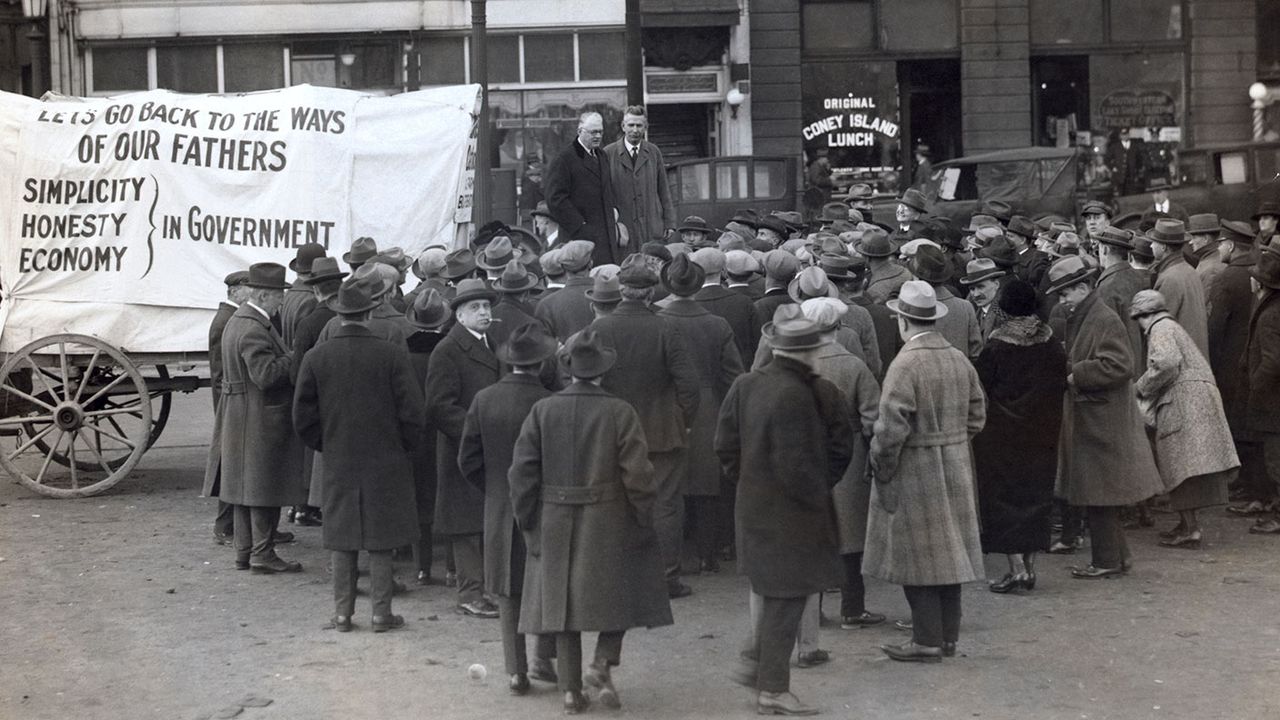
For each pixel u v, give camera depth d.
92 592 9.54
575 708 6.98
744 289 10.35
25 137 12.66
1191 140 30.83
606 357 7.00
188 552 10.71
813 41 30.42
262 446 9.91
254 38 27.06
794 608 6.88
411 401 8.48
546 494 6.91
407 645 8.27
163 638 8.44
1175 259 11.56
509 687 7.43
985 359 9.08
